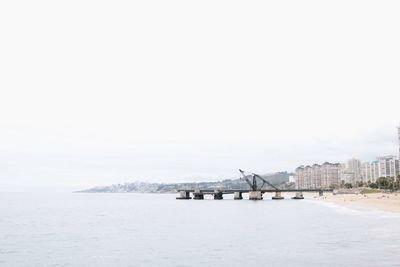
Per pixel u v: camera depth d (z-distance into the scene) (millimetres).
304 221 100312
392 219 94812
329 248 53875
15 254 59219
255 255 51812
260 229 85438
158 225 105500
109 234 85250
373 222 87875
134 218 135375
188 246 62969
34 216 150000
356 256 46625
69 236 82562
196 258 51781
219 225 99812
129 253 58000
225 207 196125
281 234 73688
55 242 72812
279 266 44094
